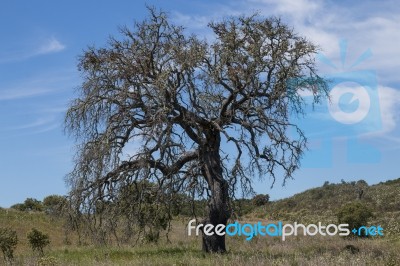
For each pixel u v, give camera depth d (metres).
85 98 22.03
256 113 23.42
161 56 22.05
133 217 22.41
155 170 21.52
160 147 20.67
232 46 22.70
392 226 37.53
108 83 21.94
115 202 22.27
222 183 23.16
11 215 46.81
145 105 21.34
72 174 21.72
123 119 21.47
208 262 16.89
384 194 66.19
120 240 23.98
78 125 22.09
